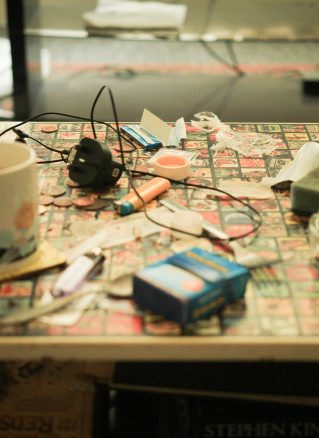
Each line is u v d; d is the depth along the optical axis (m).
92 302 0.67
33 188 0.69
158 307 0.65
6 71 1.95
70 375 0.78
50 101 1.71
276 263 0.72
